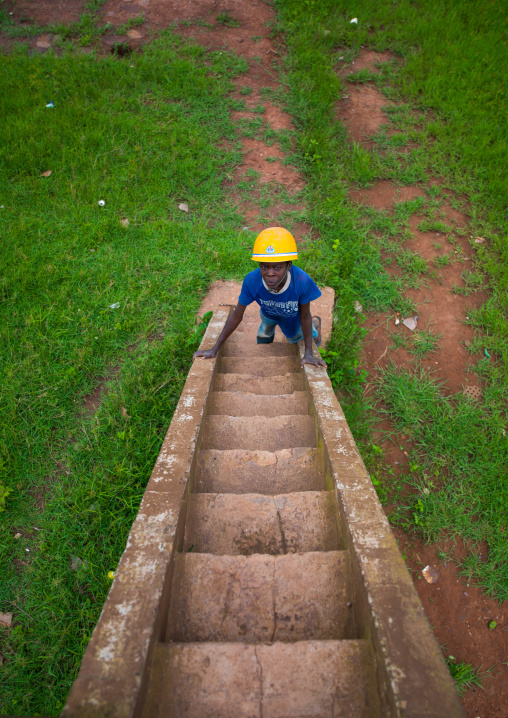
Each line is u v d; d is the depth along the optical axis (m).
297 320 3.89
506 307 5.33
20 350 4.23
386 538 1.97
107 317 4.71
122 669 1.46
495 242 5.93
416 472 4.17
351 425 4.28
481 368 4.86
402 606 1.66
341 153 7.11
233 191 6.50
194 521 2.35
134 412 3.90
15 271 4.87
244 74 8.27
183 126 7.13
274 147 7.16
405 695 1.40
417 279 5.63
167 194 6.28
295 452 2.87
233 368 4.29
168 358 4.36
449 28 9.10
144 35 8.74
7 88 7.26
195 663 1.62
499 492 4.03
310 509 2.38
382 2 9.67
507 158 6.85
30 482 3.48
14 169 6.11
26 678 2.69
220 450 2.88
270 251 3.07
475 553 3.79
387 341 5.10
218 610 1.90
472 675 3.27
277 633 1.86
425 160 6.98
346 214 6.19
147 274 5.23
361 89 8.26
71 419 3.90
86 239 5.44
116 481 3.45
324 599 1.93
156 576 1.79
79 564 3.10
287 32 9.01
